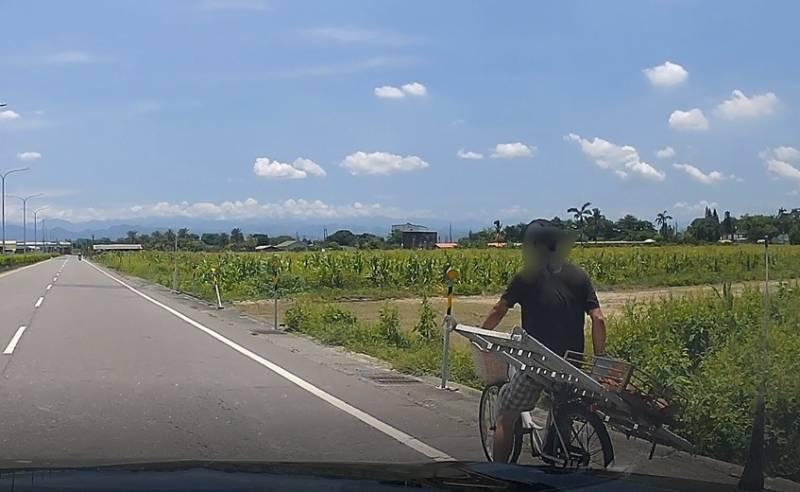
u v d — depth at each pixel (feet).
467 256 147.02
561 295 20.20
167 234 317.83
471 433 28.43
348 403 34.17
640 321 41.98
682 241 175.11
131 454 24.98
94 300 100.89
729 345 31.89
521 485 10.62
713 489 11.12
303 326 67.72
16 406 32.60
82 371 42.22
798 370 25.72
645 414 18.80
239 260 143.54
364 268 133.49
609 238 162.91
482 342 20.51
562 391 19.51
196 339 59.11
